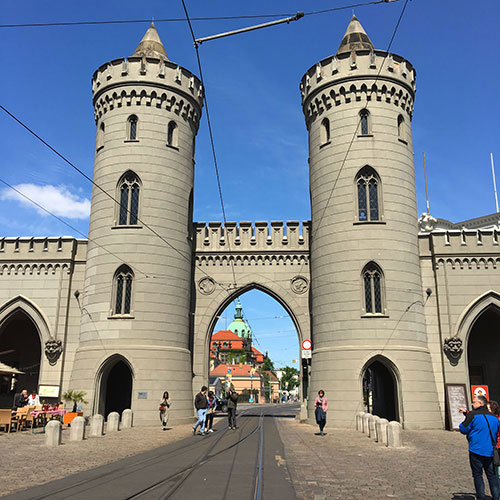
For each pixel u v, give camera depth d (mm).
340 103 30922
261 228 34719
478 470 9242
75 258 33219
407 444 19297
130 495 9703
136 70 32281
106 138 32031
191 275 34062
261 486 10648
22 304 32344
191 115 33969
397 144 30406
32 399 28672
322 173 30938
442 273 30547
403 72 31547
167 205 31078
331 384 27125
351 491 10281
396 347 27047
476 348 33625
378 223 28828
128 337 28484
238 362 141250
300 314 33250
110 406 32500
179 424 28203
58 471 12578
